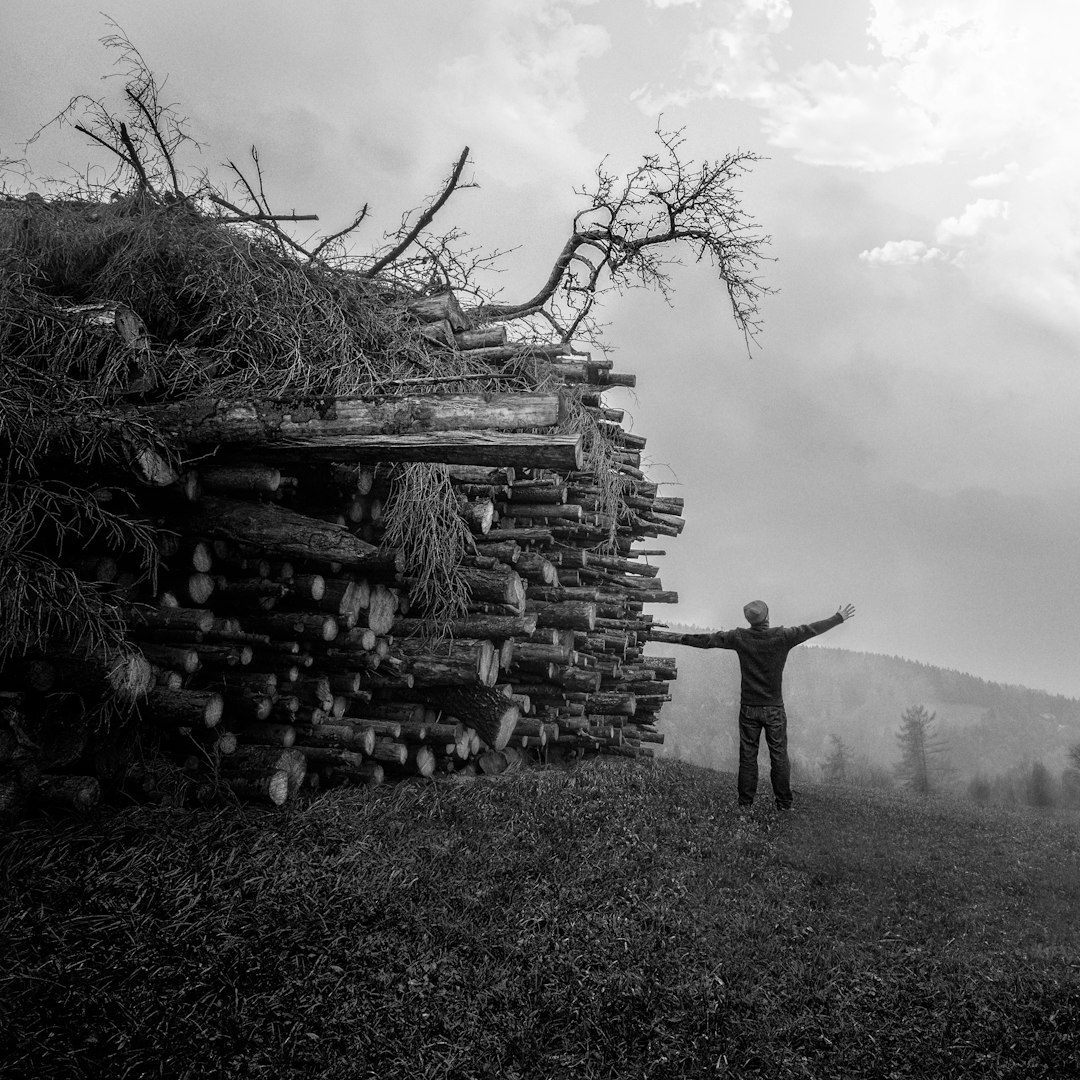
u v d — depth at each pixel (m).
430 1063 3.03
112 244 5.72
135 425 4.45
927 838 7.54
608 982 3.67
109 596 4.89
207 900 3.88
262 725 5.50
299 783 5.26
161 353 5.28
